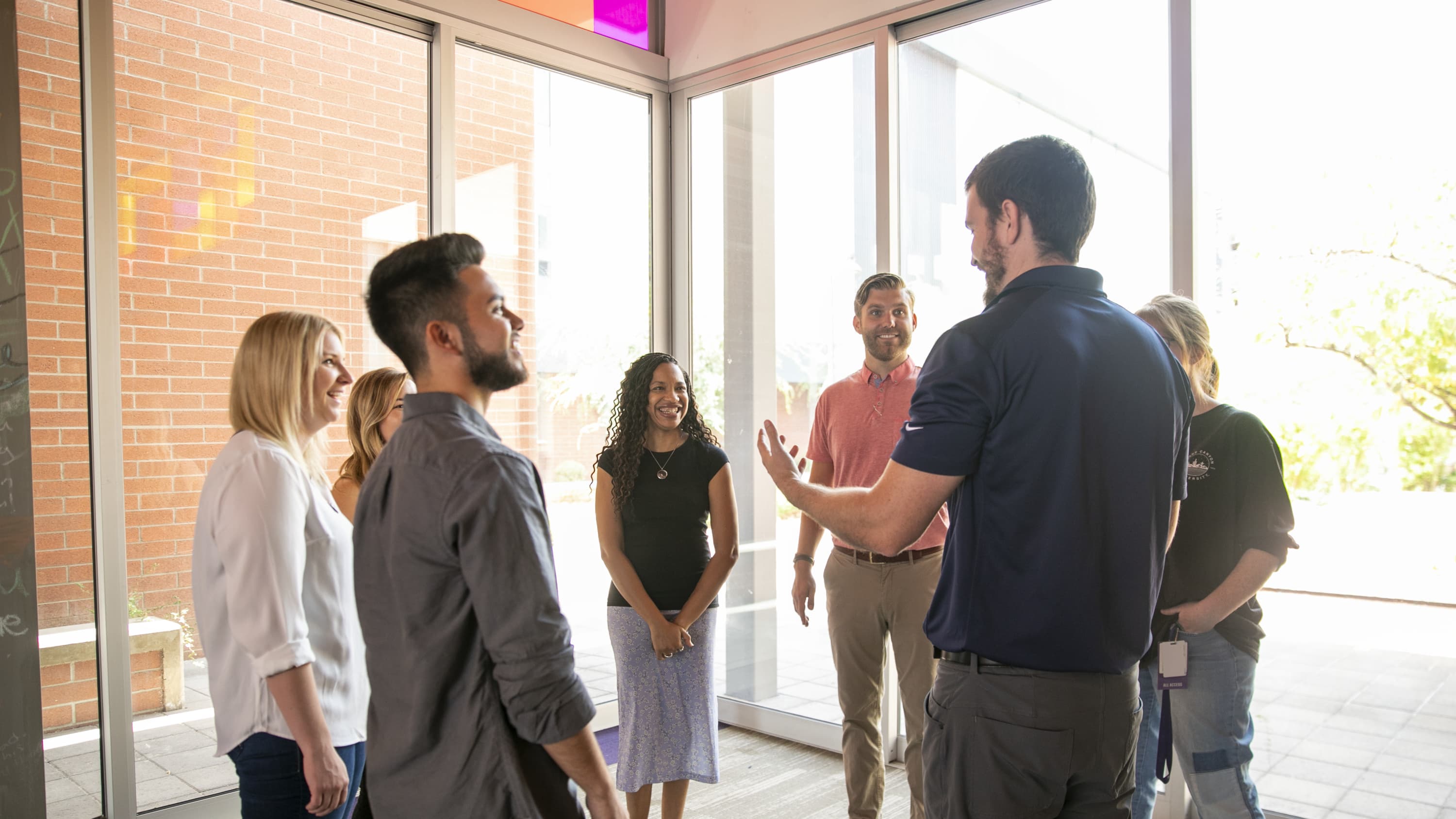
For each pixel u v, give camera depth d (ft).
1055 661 4.35
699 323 14.02
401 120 11.29
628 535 9.20
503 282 12.23
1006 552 4.43
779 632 12.76
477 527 3.78
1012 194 4.78
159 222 9.39
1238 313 9.18
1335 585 8.61
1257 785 8.96
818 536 10.30
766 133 13.12
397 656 4.04
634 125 13.98
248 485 4.95
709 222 13.87
